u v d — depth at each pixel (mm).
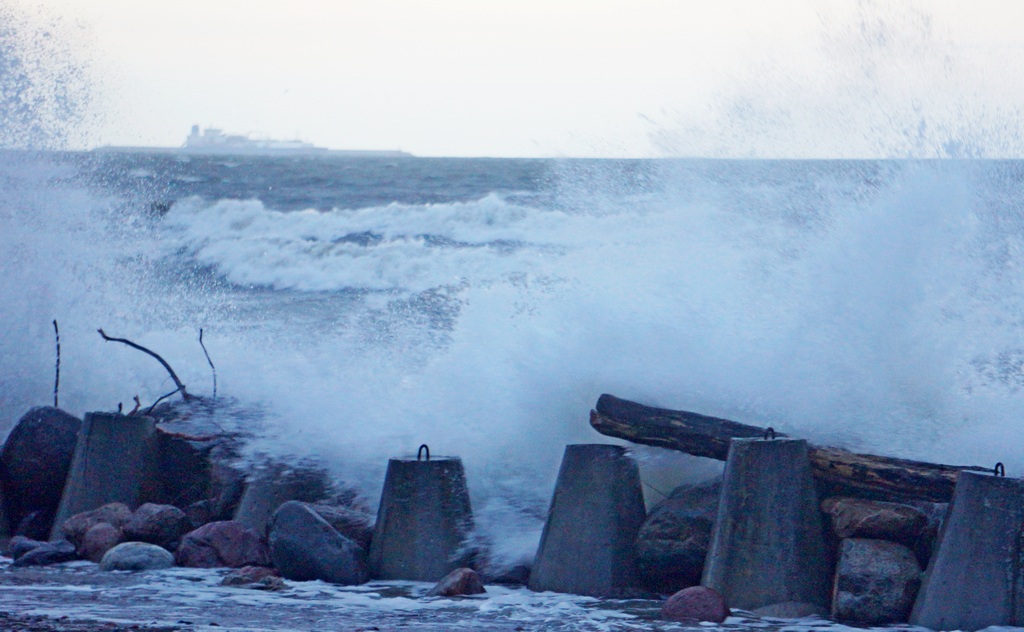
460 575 25984
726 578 24188
